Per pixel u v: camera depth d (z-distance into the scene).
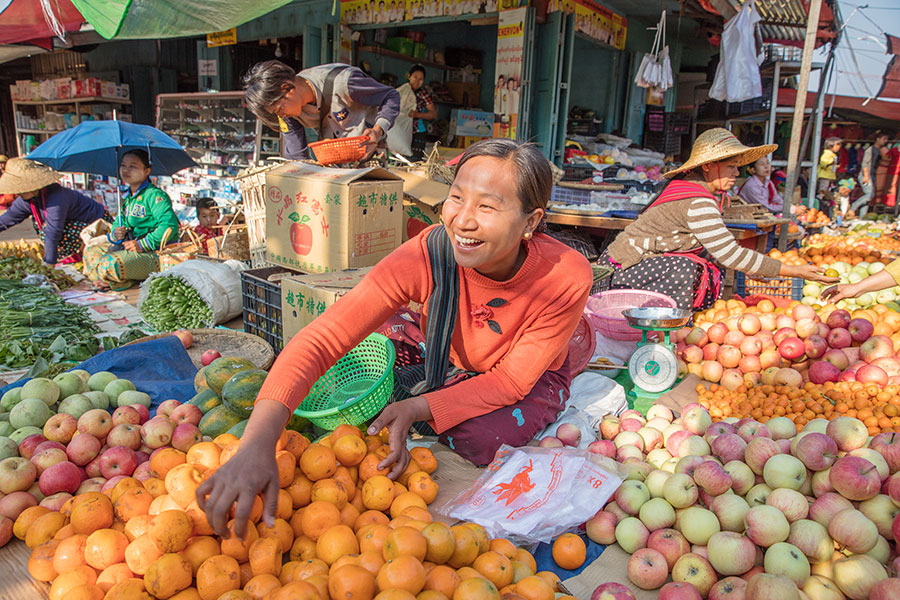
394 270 2.29
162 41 12.73
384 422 2.24
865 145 14.74
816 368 3.28
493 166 1.92
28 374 3.34
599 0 9.68
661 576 1.95
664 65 7.86
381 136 4.56
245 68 11.17
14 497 2.10
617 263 4.51
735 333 3.71
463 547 1.79
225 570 1.67
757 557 1.98
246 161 9.21
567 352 2.99
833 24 8.11
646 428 2.76
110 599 1.59
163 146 6.32
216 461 2.00
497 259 2.09
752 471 2.27
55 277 5.84
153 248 5.97
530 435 2.62
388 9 8.84
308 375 2.00
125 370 3.33
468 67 10.70
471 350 2.54
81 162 6.79
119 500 1.93
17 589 1.85
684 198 4.23
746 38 6.93
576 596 1.93
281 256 4.08
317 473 2.08
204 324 4.63
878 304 4.54
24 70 16.45
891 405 2.69
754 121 10.48
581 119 10.20
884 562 1.89
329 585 1.56
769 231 5.75
